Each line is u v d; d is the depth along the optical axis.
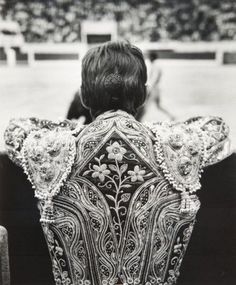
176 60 8.40
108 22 8.22
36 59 8.38
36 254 1.50
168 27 8.35
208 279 1.52
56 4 8.33
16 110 6.66
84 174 1.28
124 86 1.32
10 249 1.49
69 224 1.29
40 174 1.29
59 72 7.89
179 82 7.66
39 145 1.29
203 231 1.49
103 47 1.34
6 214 1.47
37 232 1.49
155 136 1.30
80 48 8.30
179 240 1.32
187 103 7.00
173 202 1.30
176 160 1.29
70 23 8.26
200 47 8.51
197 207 1.32
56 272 1.33
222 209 1.49
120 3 8.17
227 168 1.46
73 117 2.30
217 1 8.45
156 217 1.29
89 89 1.34
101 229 1.28
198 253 1.50
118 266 1.29
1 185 1.46
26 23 8.38
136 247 1.29
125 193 1.27
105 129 1.29
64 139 1.28
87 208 1.28
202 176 1.47
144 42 8.31
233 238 1.49
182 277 1.51
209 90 7.43
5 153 1.45
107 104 1.33
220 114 6.71
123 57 1.33
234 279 1.51
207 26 8.49
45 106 6.86
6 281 1.34
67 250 1.30
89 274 1.29
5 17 8.34
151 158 1.28
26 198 1.47
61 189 1.28
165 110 6.69
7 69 8.07
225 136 1.36
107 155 1.27
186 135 1.31
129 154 1.28
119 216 1.28
